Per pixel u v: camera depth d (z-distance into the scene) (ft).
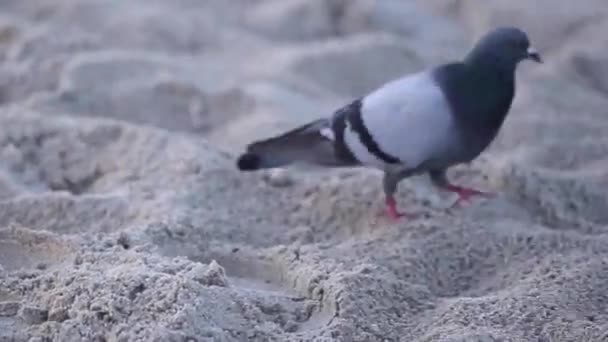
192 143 29.53
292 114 34.22
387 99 25.17
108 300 19.39
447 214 26.40
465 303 21.29
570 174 29.04
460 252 24.21
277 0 47.19
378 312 20.90
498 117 25.26
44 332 19.45
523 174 28.07
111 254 22.11
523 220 26.68
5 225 25.43
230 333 19.30
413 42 43.45
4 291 21.06
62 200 26.07
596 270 22.52
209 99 35.04
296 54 39.81
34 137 30.14
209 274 20.72
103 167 29.17
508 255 24.07
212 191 27.37
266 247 24.98
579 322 20.45
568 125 33.94
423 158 25.11
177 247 24.16
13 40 39.78
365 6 45.37
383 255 23.79
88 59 36.78
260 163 26.40
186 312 18.89
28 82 36.52
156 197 26.73
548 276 22.54
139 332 18.63
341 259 23.36
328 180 28.40
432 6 47.21
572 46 42.27
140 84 35.65
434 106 24.73
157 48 41.52
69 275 20.70
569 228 26.61
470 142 25.17
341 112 25.89
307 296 21.65
